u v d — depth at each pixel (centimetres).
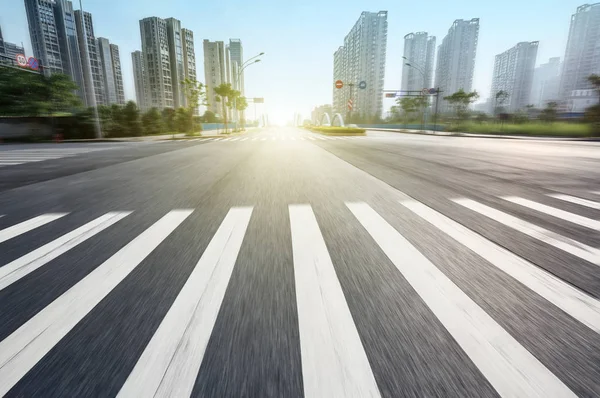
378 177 645
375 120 7469
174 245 275
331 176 657
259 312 171
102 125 2386
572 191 509
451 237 296
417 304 181
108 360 136
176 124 3244
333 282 206
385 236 297
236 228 320
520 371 130
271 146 1576
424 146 1567
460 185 559
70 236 301
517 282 208
